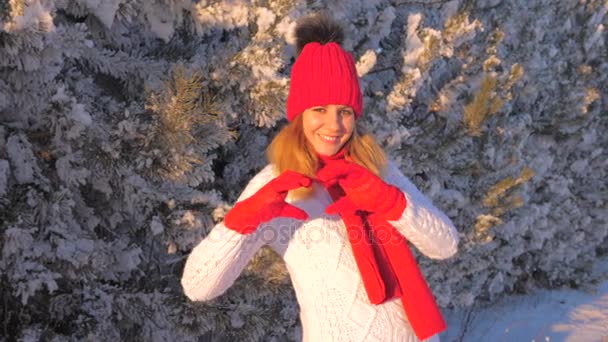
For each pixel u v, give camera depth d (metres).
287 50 3.51
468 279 5.46
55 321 2.91
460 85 4.30
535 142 6.01
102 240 2.92
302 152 1.81
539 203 6.07
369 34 3.86
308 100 1.73
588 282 6.39
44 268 2.55
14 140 2.68
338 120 1.75
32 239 2.53
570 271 6.32
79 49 2.63
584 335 5.14
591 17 6.17
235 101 3.02
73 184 2.93
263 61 2.84
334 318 1.73
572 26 6.27
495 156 4.97
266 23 2.91
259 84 2.92
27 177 2.70
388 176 1.88
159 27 2.99
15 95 2.61
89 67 3.18
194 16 2.96
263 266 3.10
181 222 2.96
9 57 2.39
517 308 5.76
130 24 3.12
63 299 2.90
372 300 1.71
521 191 5.39
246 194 1.87
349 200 1.76
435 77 4.46
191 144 2.85
